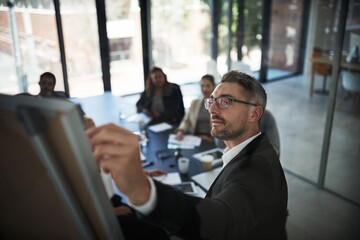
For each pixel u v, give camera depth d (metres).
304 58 2.56
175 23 4.26
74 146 0.21
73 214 0.25
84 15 3.05
